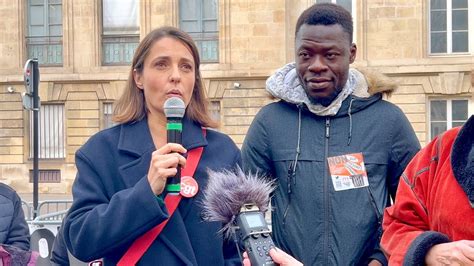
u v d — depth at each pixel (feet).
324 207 11.05
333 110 11.28
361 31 75.05
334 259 10.94
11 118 80.89
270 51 76.74
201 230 9.23
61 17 82.48
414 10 74.23
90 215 8.79
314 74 11.08
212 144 9.84
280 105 11.83
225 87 76.84
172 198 9.04
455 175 8.25
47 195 79.41
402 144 11.37
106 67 80.28
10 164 80.79
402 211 8.92
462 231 8.09
